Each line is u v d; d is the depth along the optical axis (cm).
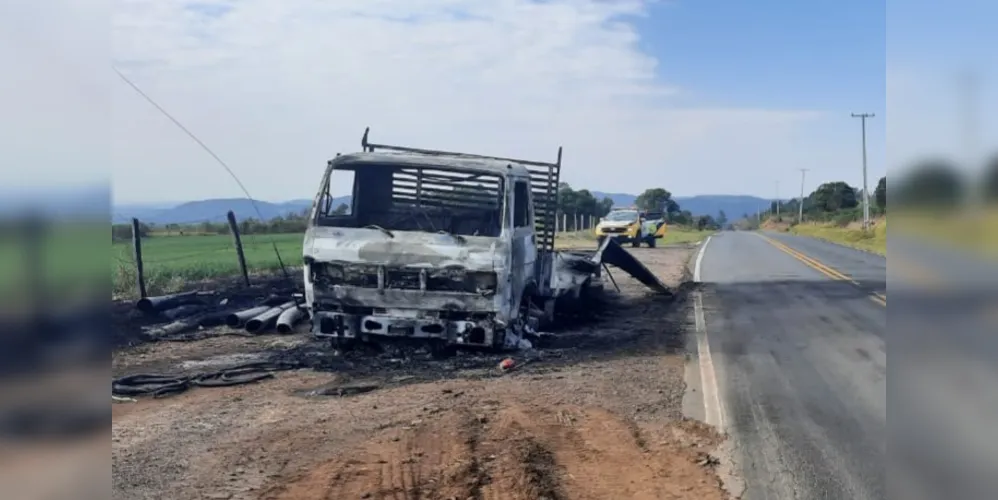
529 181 1227
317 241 1070
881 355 1151
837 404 866
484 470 633
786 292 1988
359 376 996
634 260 1922
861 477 634
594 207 7031
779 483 625
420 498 573
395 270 1059
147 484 592
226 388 928
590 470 653
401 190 1199
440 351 1109
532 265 1227
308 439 715
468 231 1166
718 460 680
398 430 744
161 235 3003
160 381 933
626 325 1470
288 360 1078
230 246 2742
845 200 10062
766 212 15588
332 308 1089
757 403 873
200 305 1491
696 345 1248
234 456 663
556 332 1370
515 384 955
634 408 852
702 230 9369
